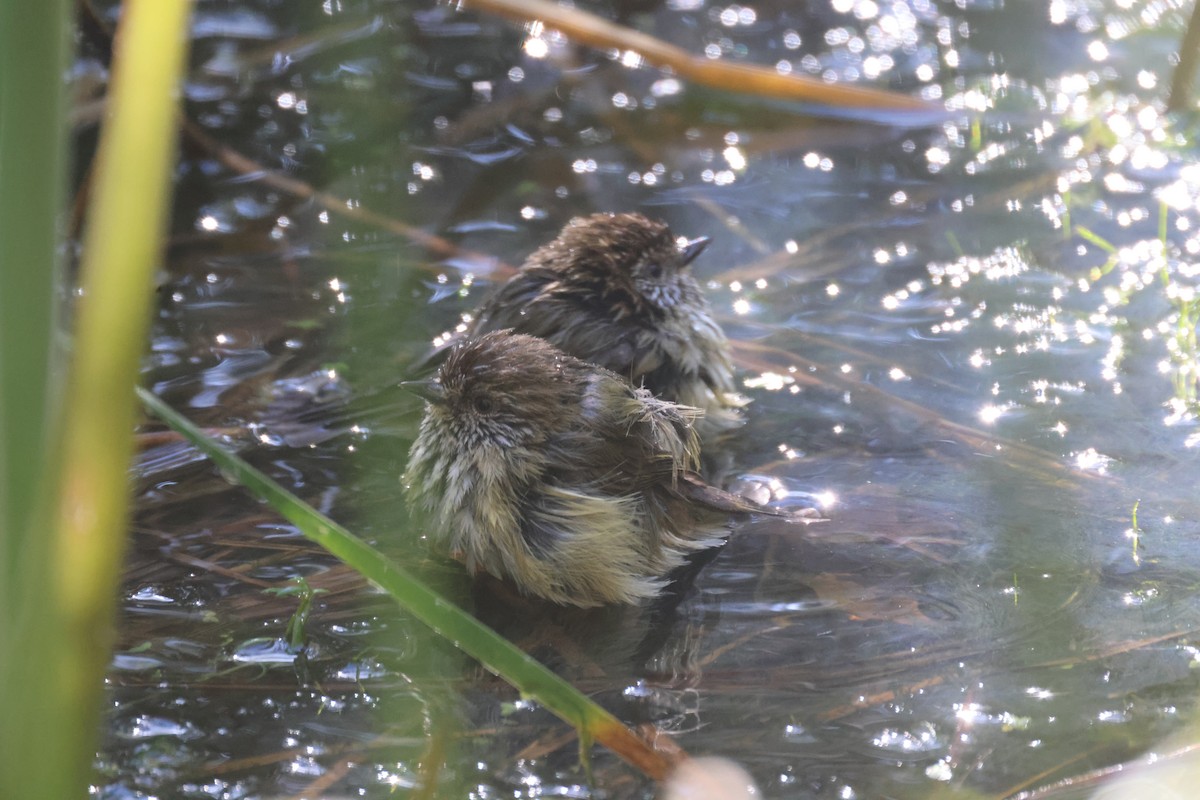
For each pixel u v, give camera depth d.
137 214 2.89
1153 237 13.04
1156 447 9.82
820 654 7.55
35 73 2.99
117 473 3.05
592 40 14.20
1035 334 11.55
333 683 7.19
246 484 4.77
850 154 14.92
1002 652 7.50
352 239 12.77
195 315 11.61
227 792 6.21
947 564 8.51
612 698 7.10
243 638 7.60
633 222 11.17
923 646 7.60
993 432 10.14
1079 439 9.98
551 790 6.27
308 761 6.48
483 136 14.94
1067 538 8.74
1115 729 6.72
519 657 5.03
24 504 3.17
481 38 16.70
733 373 11.12
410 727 6.80
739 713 6.93
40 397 3.16
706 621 7.98
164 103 2.85
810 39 17.25
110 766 6.37
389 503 9.26
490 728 6.80
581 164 14.56
